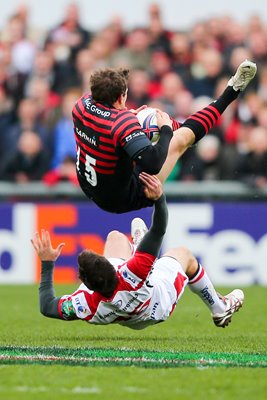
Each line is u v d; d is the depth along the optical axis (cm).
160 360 2223
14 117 5388
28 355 2309
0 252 4984
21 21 5853
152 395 1806
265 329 3089
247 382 1939
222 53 5575
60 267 4962
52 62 5581
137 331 3005
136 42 5678
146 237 2355
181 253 2623
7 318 3450
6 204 4984
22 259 4984
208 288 2705
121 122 2148
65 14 5881
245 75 2350
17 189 5078
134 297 2400
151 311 2467
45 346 2525
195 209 4925
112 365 2142
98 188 2238
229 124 5212
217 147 5128
